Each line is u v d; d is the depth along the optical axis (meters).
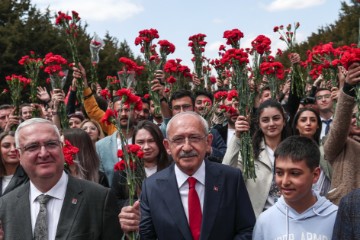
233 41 5.97
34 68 7.25
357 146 4.33
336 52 6.33
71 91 7.82
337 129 4.19
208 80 9.54
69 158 4.36
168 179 3.79
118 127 3.63
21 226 3.27
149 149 5.07
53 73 6.77
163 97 7.42
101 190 3.40
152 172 5.13
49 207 3.31
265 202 4.72
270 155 5.03
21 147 3.22
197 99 7.37
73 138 5.00
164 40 7.62
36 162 3.20
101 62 32.06
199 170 3.76
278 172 3.32
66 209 3.28
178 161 3.64
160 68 8.02
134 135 5.16
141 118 7.09
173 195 3.72
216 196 3.70
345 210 2.68
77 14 7.25
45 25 31.20
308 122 5.47
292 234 3.36
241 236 3.70
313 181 3.32
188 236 3.61
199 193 3.74
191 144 3.60
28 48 29.92
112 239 3.32
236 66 5.12
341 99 4.10
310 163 3.25
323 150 4.86
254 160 4.91
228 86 8.67
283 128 5.16
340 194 4.22
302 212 3.38
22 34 29.66
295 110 7.62
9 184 5.15
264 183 4.77
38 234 3.22
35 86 7.19
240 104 5.03
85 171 4.94
